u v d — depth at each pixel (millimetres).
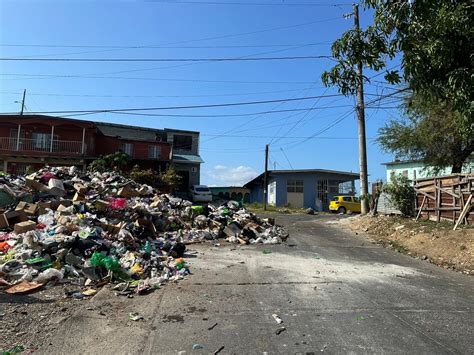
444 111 16984
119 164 33969
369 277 8930
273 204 41812
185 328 5555
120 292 7125
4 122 33969
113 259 8289
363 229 17281
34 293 6852
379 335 5422
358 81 6344
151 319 5875
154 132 45219
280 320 5926
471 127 6117
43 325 5484
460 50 5691
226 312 6258
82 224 10812
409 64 5781
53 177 15750
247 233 14266
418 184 16750
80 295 6828
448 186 14648
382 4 5879
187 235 13633
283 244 13445
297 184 41219
